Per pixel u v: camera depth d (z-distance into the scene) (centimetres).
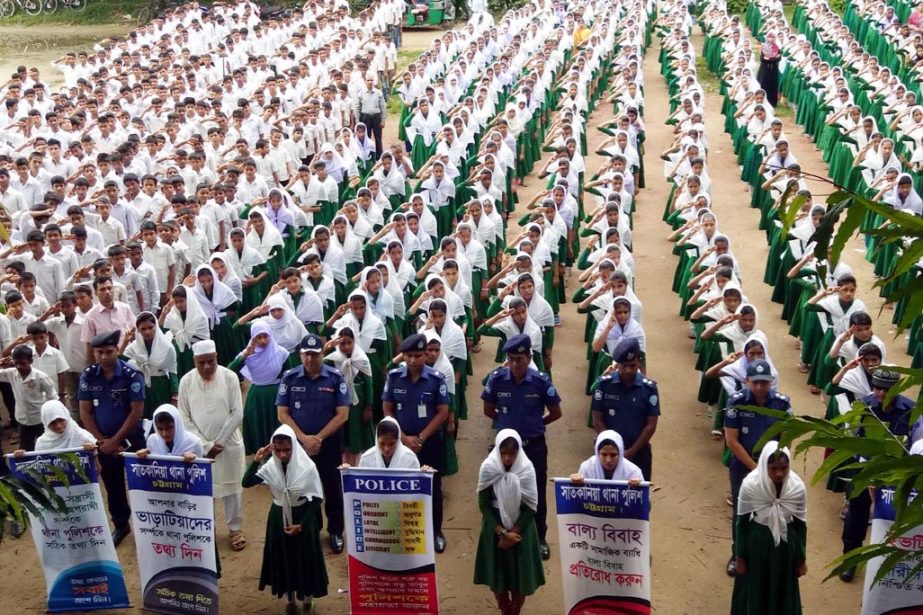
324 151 1750
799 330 1231
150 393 990
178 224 1302
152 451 790
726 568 841
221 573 853
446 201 1609
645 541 686
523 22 3291
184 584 754
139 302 1193
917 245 248
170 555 752
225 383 862
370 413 948
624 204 1521
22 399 949
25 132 1922
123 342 1031
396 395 852
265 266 1314
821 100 2234
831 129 2016
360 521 720
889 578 668
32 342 1001
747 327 999
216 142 1798
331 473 858
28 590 838
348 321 1008
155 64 2548
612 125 1952
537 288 1126
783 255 1353
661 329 1362
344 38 2741
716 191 1962
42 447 830
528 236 1259
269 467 744
